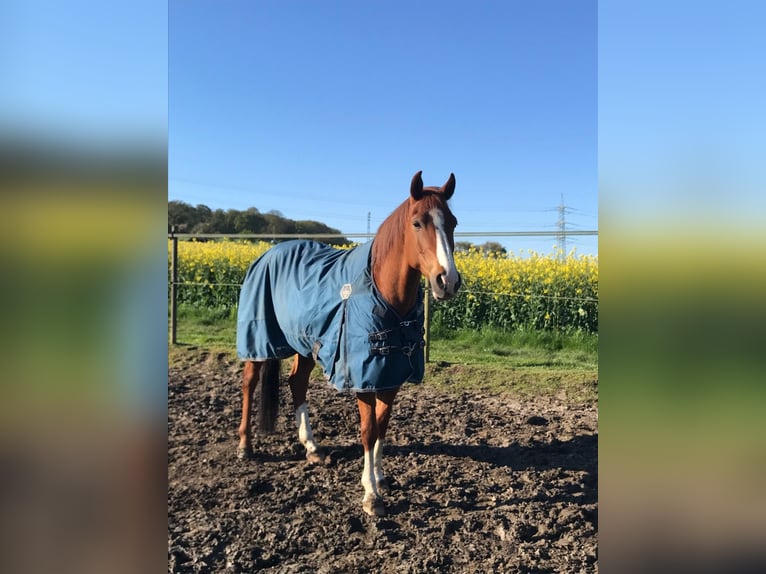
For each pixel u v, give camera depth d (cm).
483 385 511
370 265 279
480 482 317
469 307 703
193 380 528
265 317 339
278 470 335
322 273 308
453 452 362
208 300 860
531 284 698
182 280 864
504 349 642
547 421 423
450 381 522
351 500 294
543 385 504
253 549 244
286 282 326
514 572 229
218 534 256
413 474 326
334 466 341
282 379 537
